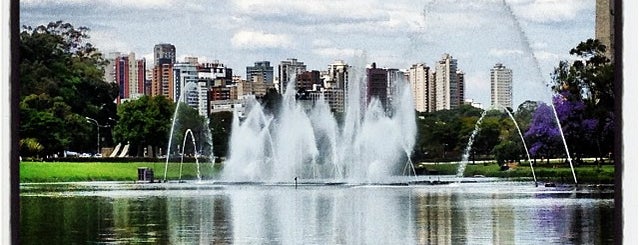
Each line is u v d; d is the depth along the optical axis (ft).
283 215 63.16
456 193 76.07
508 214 62.08
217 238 53.36
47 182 86.12
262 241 52.80
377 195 75.82
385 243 51.98
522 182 84.43
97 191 79.71
